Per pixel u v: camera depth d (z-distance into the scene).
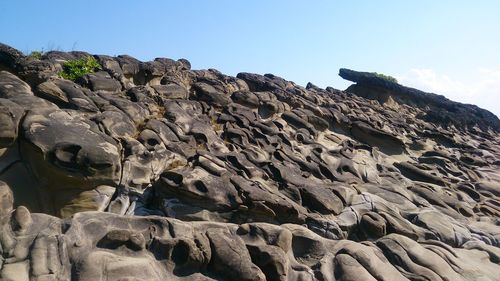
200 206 12.11
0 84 12.80
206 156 14.29
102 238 8.88
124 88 18.95
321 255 11.03
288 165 16.89
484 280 11.81
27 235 8.34
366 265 10.84
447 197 18.72
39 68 14.63
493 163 28.30
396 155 24.61
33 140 10.76
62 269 7.95
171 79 21.62
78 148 11.13
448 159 25.30
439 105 43.06
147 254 8.99
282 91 26.30
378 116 31.39
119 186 11.98
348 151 21.45
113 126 13.74
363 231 13.93
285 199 13.45
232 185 12.95
